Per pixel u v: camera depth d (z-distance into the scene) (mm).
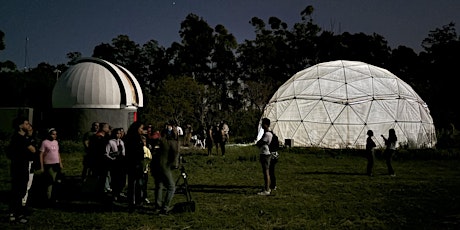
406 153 20953
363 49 58719
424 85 51312
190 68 63531
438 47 50719
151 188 11820
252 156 20250
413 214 8664
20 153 7723
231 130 49312
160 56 64500
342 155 22141
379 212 8875
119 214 8555
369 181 13422
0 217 8102
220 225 7719
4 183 12172
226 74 66312
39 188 10422
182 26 65500
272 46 62469
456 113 44031
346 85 28219
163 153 8594
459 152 21047
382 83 28531
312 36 62438
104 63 27781
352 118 26875
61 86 27047
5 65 51844
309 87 29250
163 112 45531
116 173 9211
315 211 8891
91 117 26578
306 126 27812
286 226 7656
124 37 61969
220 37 64688
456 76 48094
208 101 49719
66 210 8859
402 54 56812
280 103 30062
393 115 26984
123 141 10258
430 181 13414
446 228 7574
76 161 18203
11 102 47000
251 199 10250
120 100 27547
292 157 21203
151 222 7906
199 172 15266
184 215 8445
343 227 7645
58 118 26969
